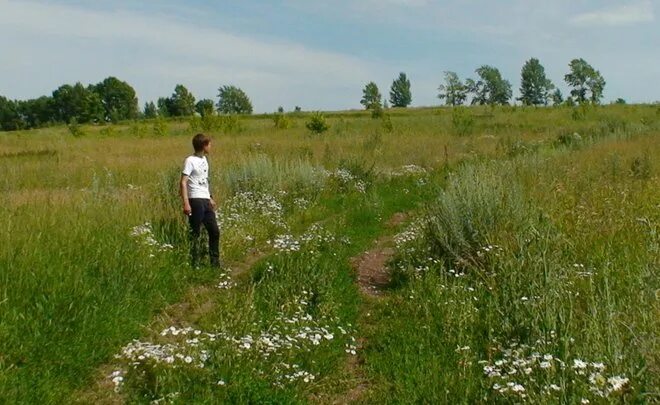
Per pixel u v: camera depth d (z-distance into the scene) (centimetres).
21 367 484
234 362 518
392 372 534
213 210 870
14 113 12412
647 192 1056
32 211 887
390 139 3066
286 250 862
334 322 647
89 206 963
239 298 694
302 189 1469
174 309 689
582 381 435
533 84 10494
